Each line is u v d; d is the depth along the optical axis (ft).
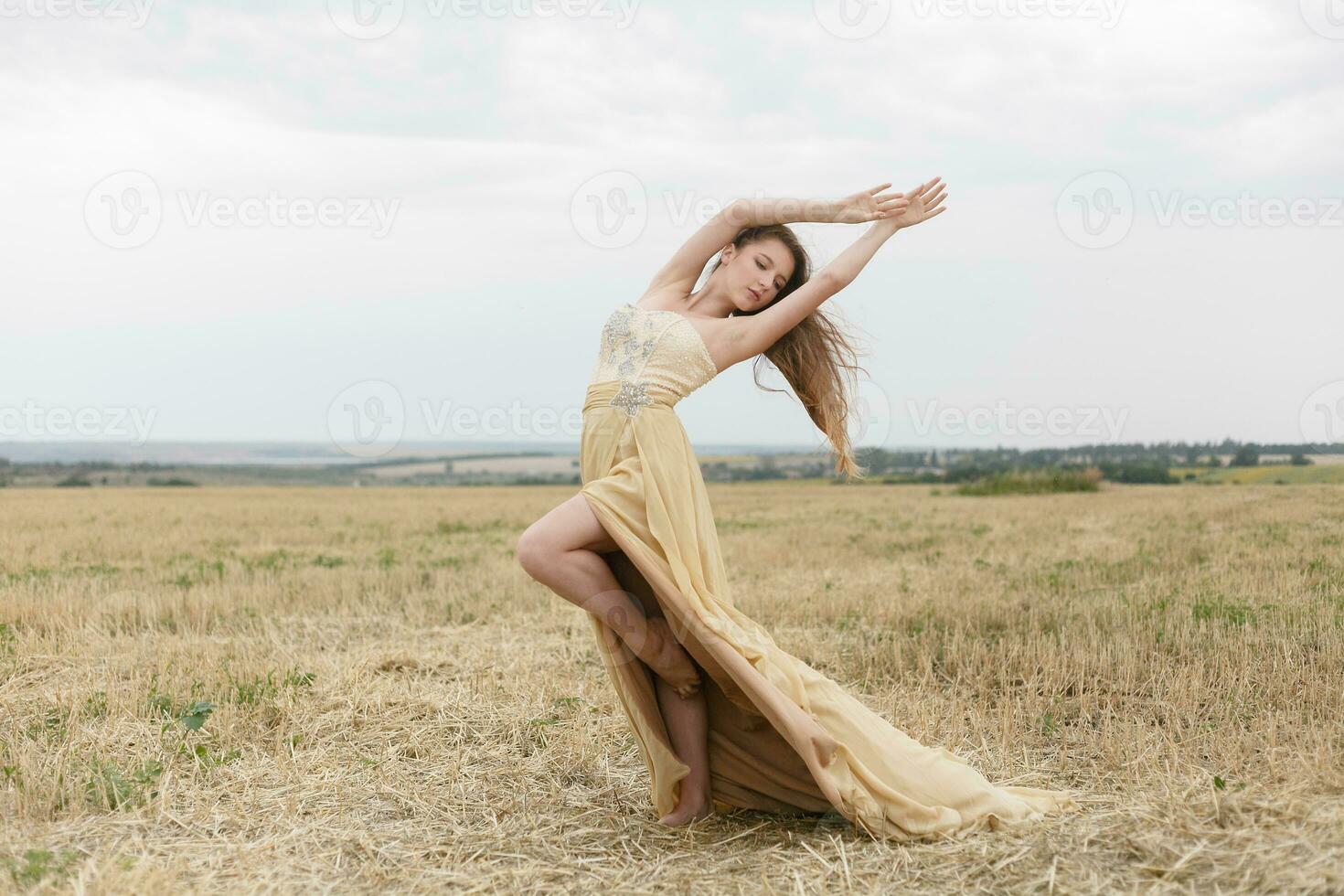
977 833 10.80
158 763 13.30
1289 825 9.69
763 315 12.19
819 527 60.23
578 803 12.66
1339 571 28.73
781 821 12.05
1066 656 19.07
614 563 11.96
